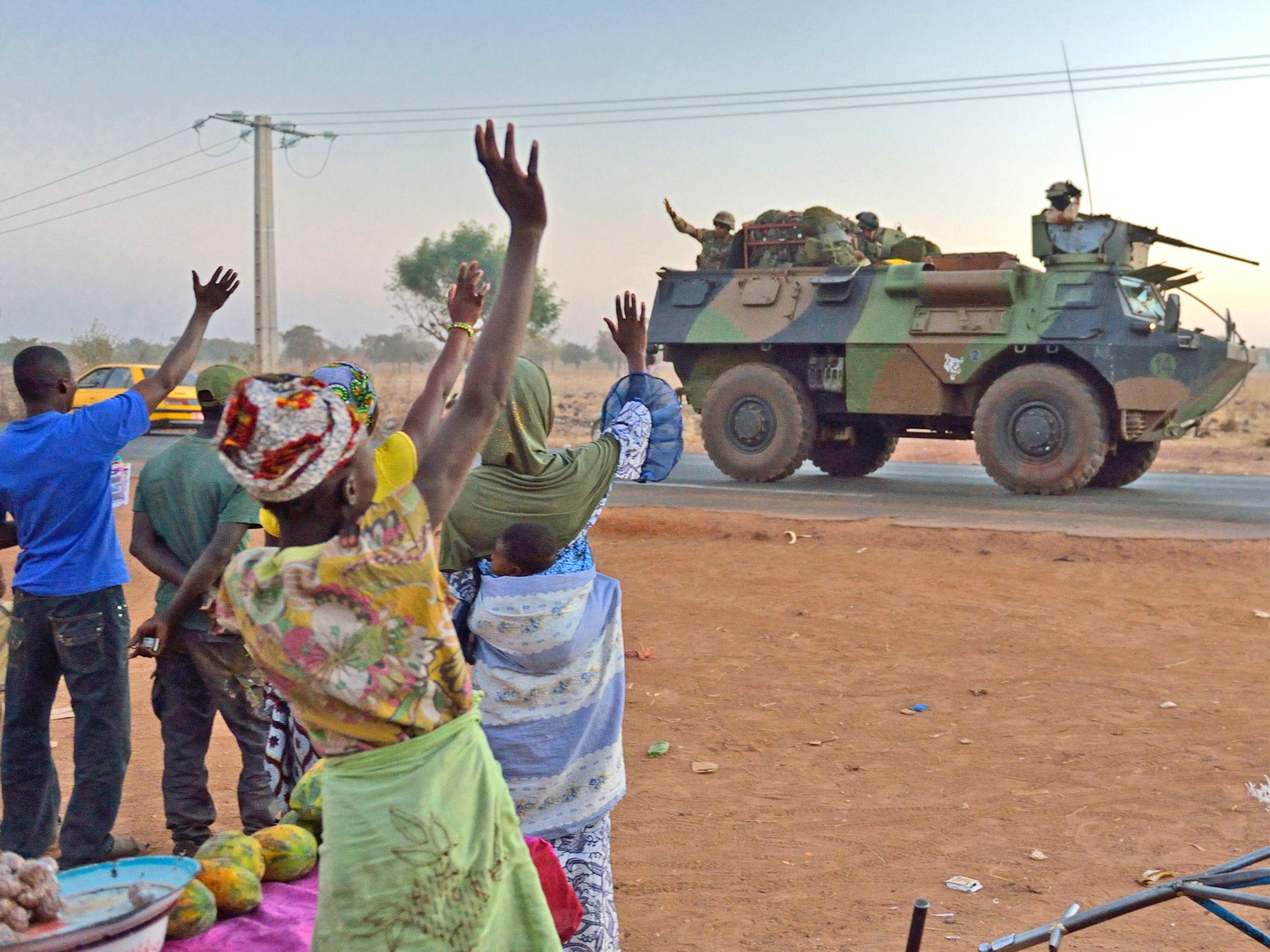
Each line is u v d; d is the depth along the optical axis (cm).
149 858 289
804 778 596
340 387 328
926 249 2086
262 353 2958
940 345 1759
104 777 465
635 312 390
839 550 1213
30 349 468
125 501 495
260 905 302
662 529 1339
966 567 1117
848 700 727
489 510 346
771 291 1934
